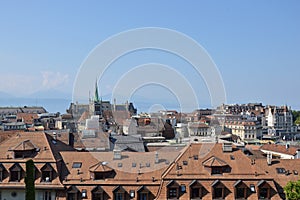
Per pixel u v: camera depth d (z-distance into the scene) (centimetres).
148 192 6731
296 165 7581
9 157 7269
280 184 7081
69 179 6981
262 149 12912
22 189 6969
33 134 7856
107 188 6806
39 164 7094
